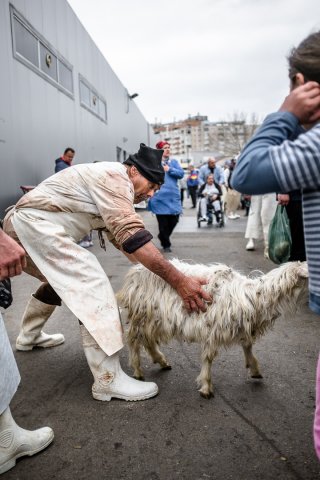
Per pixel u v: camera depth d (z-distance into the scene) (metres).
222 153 78.94
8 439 2.02
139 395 2.64
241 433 2.30
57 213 2.63
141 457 2.12
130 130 23.89
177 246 8.70
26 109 8.32
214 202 12.29
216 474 1.98
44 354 3.38
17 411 2.55
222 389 2.79
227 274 2.71
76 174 2.63
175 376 2.99
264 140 1.39
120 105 20.33
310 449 2.16
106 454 2.14
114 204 2.50
